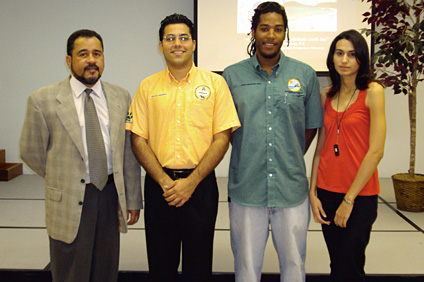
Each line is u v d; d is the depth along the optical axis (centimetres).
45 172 158
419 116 420
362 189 157
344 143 160
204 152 153
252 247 163
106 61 426
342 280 161
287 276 161
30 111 148
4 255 234
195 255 155
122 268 221
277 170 160
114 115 154
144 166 152
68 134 146
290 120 158
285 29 156
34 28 422
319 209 167
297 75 160
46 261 226
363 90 156
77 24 421
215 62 392
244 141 161
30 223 287
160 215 153
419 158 425
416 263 226
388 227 285
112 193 158
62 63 428
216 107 153
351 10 382
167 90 153
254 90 159
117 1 416
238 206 165
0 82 432
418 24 310
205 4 386
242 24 386
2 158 431
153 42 422
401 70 323
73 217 147
